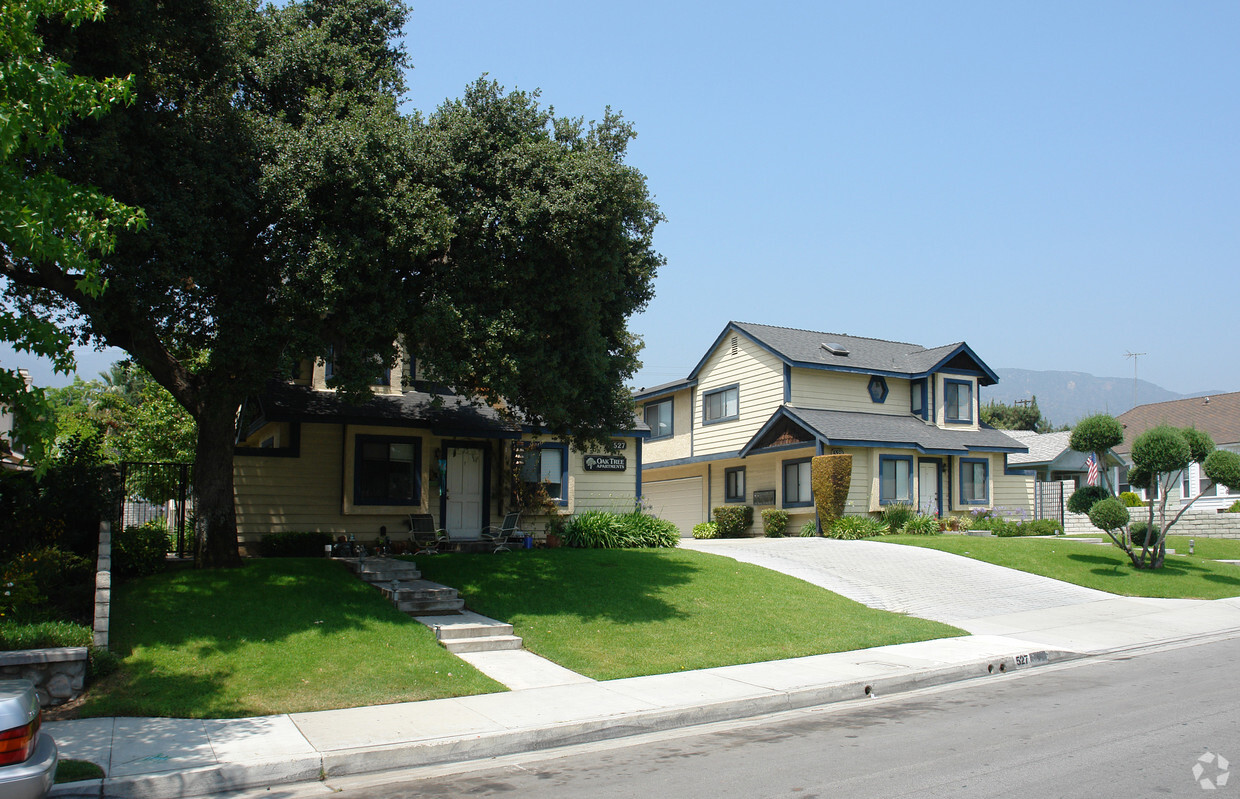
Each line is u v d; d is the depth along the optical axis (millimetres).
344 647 10977
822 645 12633
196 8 11492
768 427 28375
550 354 13875
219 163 11570
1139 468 20203
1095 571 19688
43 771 5125
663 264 16094
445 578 15273
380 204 11938
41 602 10891
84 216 7797
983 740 7922
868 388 29609
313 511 18281
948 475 28734
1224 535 25906
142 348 13047
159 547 14305
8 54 7734
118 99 8219
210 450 14180
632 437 23219
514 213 12875
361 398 12500
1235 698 9500
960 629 14266
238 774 7102
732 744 8164
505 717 8797
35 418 7301
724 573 17234
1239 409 39094
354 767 7508
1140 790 6273
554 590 14859
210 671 9859
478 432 19609
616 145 14555
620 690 10039
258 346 12172
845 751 7684
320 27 14617
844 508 25750
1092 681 10836
